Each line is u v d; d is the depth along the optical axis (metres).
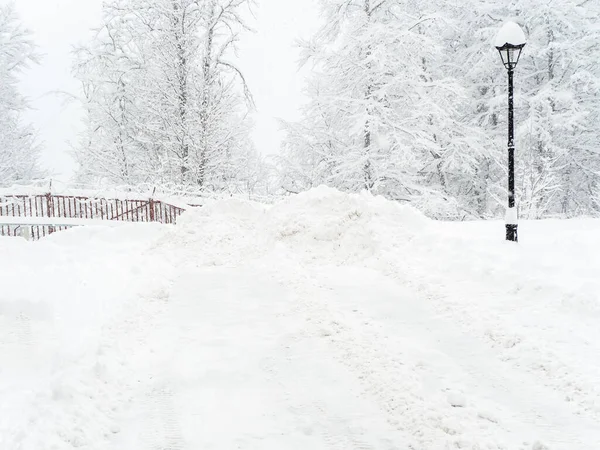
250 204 14.32
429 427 4.95
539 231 11.99
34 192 18.58
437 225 12.32
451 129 24.03
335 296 8.73
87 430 4.97
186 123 24.02
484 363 6.23
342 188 23.16
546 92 23.16
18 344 7.17
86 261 11.08
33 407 5.36
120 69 26.64
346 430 4.96
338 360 6.46
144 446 4.76
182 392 5.80
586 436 4.69
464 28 26.47
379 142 21.72
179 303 8.78
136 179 26.45
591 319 6.93
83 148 27.64
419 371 6.06
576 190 25.59
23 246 12.02
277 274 10.05
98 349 6.63
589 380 5.54
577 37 24.28
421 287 8.80
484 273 8.79
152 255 11.81
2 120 31.23
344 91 23.34
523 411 5.17
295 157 25.42
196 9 24.98
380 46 20.97
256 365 6.40
